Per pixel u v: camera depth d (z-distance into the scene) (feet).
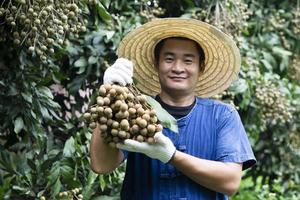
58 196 10.38
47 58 10.59
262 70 15.39
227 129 8.87
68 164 10.59
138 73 9.85
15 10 9.38
